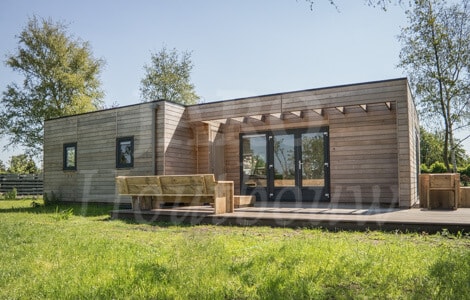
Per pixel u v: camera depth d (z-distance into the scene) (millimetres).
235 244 4598
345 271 3295
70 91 24406
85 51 25281
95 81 25984
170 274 3275
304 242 4578
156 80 29094
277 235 5453
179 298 2748
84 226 6902
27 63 23859
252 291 2881
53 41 24125
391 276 3115
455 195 7969
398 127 8609
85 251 4430
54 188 13227
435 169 21734
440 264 3320
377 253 3885
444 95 16859
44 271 3594
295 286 2914
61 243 5008
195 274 3270
